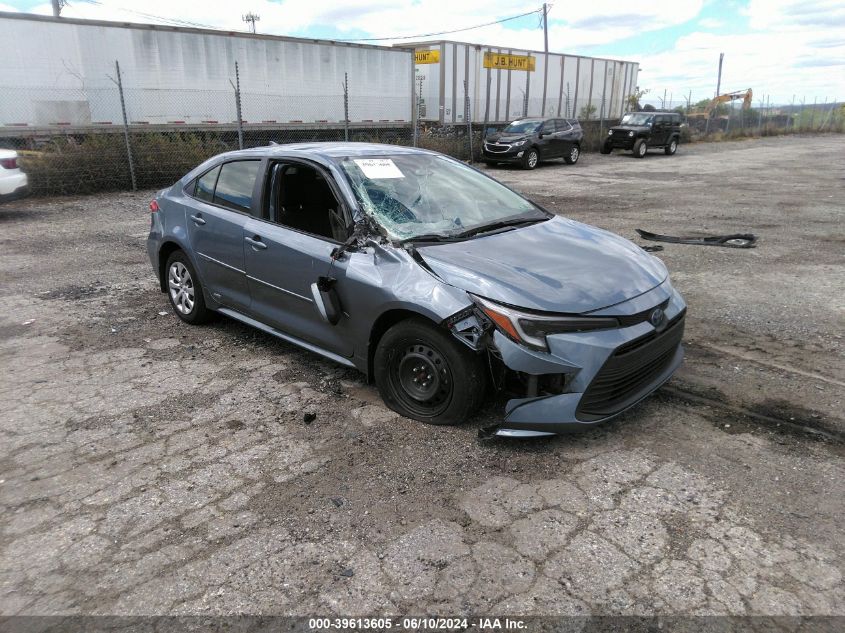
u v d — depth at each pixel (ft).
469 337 10.88
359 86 67.82
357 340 12.82
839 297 20.52
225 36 56.03
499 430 11.09
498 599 7.95
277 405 13.24
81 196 45.75
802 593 7.99
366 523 9.43
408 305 11.48
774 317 18.63
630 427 12.20
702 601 7.88
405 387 12.41
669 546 8.87
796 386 13.93
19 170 35.94
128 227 34.17
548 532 9.20
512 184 54.44
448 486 10.33
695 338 16.99
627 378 11.32
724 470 10.73
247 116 59.21
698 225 33.76
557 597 7.97
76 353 16.21
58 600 7.98
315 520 9.50
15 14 45.91
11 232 32.58
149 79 52.65
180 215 17.42
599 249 13.00
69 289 22.12
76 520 9.54
